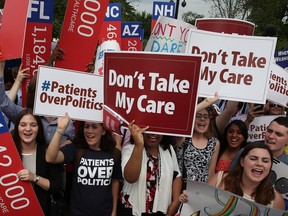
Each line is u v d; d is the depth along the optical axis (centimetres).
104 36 659
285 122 341
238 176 282
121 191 317
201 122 362
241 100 310
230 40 309
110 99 288
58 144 304
